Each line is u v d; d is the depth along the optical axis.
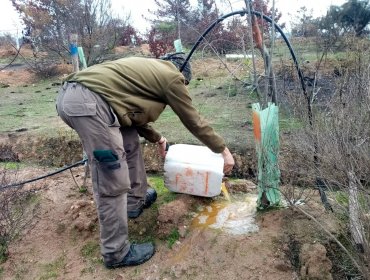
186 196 3.02
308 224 2.53
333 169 2.14
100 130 2.15
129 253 2.52
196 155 2.81
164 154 3.06
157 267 2.49
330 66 4.95
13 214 3.11
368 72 2.89
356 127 2.22
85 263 2.63
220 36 3.76
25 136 4.92
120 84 2.21
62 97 2.24
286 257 2.35
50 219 3.08
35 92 8.38
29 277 2.60
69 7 10.48
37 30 10.73
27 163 4.57
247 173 3.80
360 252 2.09
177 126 4.93
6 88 9.05
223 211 2.85
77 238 2.87
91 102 2.13
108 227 2.38
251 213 2.80
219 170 2.71
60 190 3.46
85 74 2.22
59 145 4.67
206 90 6.54
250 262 2.36
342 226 2.46
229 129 4.58
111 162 2.21
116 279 2.45
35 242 2.88
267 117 2.49
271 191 2.71
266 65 2.49
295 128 2.88
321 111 2.82
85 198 3.32
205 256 2.47
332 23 5.82
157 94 2.28
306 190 2.87
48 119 5.76
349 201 2.13
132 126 2.63
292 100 3.11
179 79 2.24
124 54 11.29
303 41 5.16
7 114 6.23
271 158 2.61
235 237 2.54
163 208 2.81
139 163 2.78
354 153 2.10
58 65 10.70
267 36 3.65
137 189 2.81
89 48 10.40
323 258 2.21
